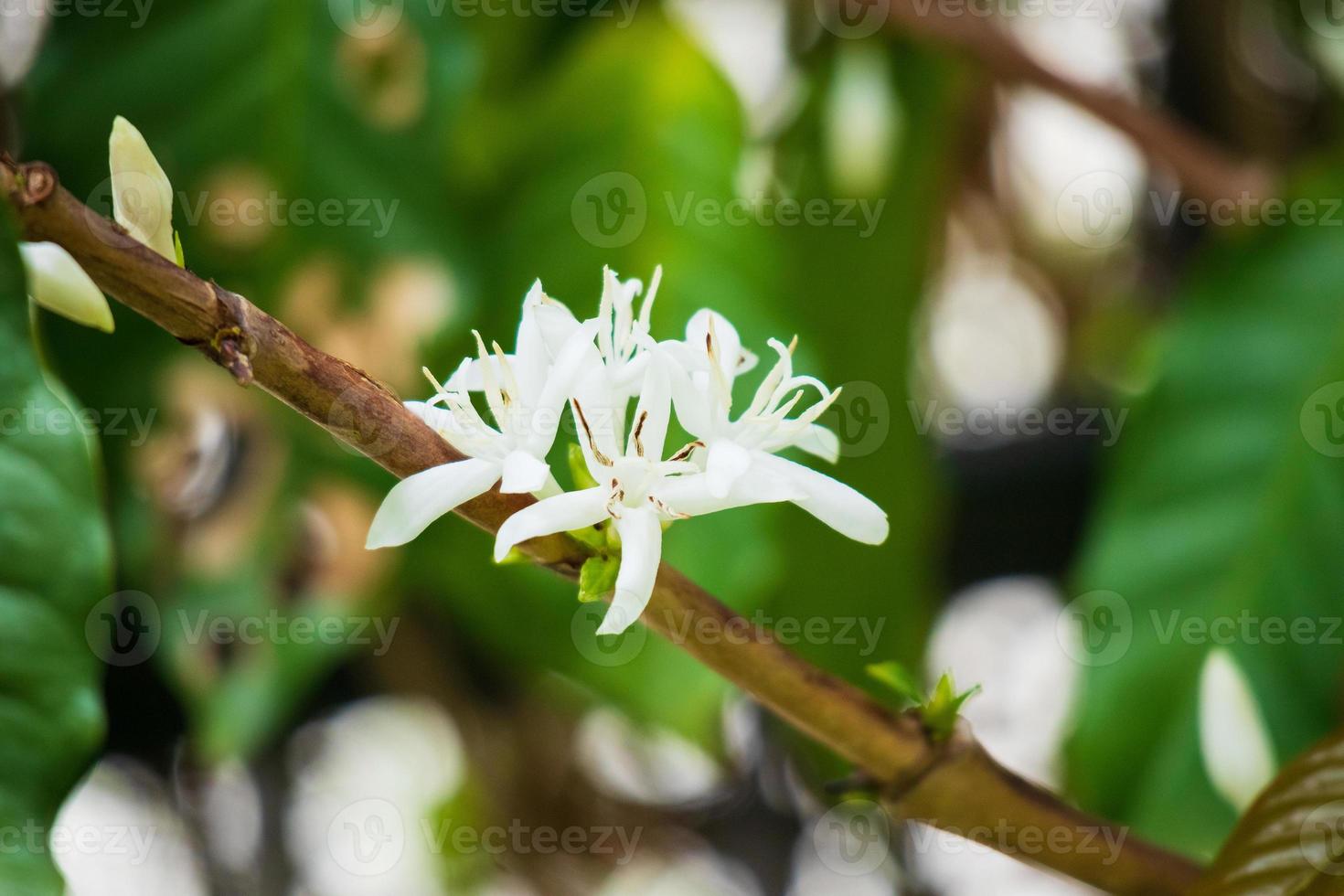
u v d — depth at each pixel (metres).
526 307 0.54
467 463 0.52
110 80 0.69
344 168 0.71
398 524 0.52
